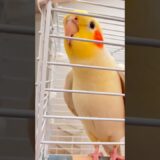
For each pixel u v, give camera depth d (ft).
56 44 1.84
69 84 1.77
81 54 1.60
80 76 1.61
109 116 1.55
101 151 1.62
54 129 2.01
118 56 1.68
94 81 1.59
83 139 1.85
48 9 1.17
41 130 1.11
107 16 1.26
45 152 1.64
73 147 1.88
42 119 1.13
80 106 1.62
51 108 1.94
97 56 1.60
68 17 1.64
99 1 1.45
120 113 1.54
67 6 1.57
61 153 1.86
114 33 1.64
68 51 1.63
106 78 1.59
